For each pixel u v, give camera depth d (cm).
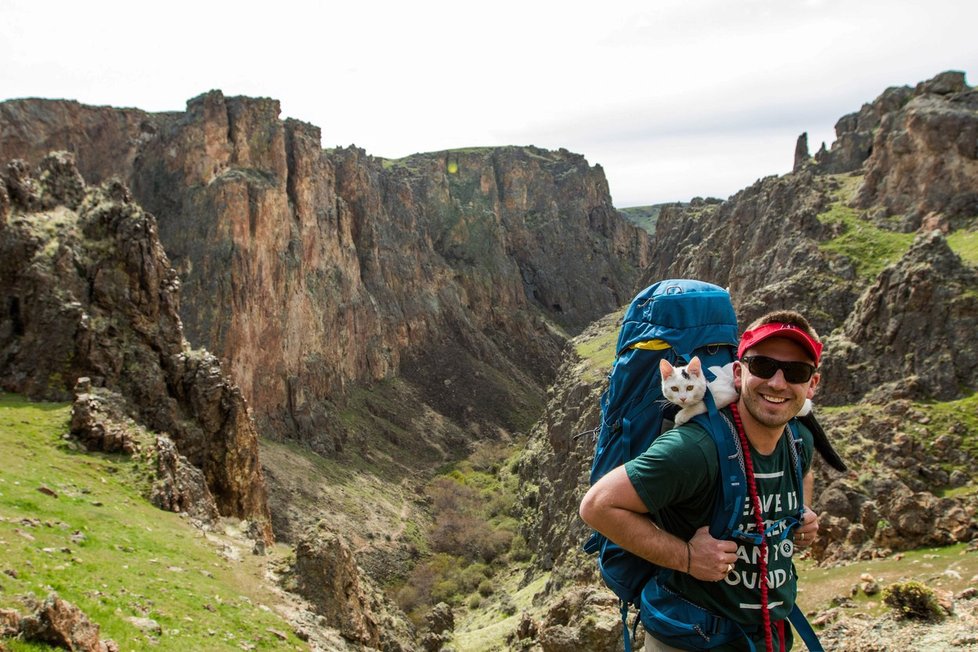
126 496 4872
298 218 17162
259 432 14762
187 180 15262
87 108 16038
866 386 6022
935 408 5353
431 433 19075
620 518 599
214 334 14162
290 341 16150
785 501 645
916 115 8794
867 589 3706
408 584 11306
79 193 7069
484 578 10912
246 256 14962
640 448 671
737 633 627
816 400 6234
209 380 6406
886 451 5059
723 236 12575
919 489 4750
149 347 6369
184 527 4838
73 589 2902
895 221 8738
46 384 5831
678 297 688
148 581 3484
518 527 12419
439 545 12650
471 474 16525
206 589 3809
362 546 12138
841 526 4616
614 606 3059
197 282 14388
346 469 15112
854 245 8456
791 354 611
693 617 627
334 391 17775
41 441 5103
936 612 2973
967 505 4238
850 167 11394
